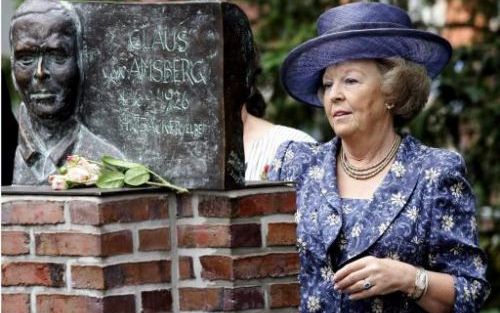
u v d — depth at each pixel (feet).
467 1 50.75
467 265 30.04
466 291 29.78
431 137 48.14
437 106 47.91
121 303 27.63
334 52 30.53
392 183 30.42
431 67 31.76
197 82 28.07
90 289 27.53
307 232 30.63
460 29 51.08
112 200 27.50
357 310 30.12
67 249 27.71
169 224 28.27
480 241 49.60
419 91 30.96
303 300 30.55
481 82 48.16
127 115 28.63
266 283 28.45
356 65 30.55
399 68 30.58
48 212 27.86
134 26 28.53
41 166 29.19
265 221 28.43
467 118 48.06
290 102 47.42
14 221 28.12
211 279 28.17
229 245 27.96
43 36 28.53
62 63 28.66
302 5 49.93
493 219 49.75
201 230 28.19
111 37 28.66
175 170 28.25
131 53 28.53
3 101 31.91
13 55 28.81
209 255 28.17
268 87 47.16
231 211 27.94
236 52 28.09
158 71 28.37
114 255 27.53
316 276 30.53
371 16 31.19
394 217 30.09
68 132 29.07
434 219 29.99
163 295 28.17
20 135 29.45
